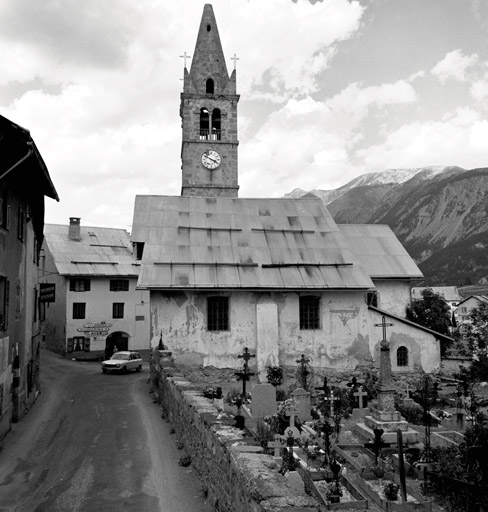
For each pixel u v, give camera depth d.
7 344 15.25
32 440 15.09
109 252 49.44
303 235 27.02
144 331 48.34
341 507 10.69
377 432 14.55
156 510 9.96
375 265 31.33
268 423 15.34
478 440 13.02
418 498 11.93
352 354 24.66
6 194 15.04
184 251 24.70
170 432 15.66
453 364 27.22
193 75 36.34
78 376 31.09
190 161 35.44
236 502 7.62
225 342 23.50
